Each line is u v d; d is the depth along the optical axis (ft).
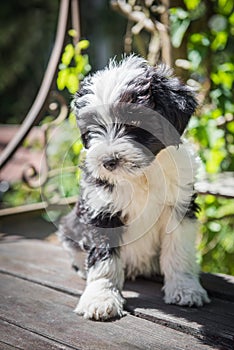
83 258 2.46
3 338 1.93
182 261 2.23
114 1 3.65
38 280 2.51
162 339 1.90
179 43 3.44
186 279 2.22
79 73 3.25
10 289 2.43
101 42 7.07
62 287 2.40
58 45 3.29
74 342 1.89
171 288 2.21
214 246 3.43
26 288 2.44
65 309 2.19
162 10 3.43
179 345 1.86
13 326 2.03
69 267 2.70
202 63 3.58
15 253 2.96
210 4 3.58
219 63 3.81
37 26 7.24
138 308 2.15
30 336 1.94
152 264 2.42
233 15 3.45
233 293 2.27
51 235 3.79
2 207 4.05
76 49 3.29
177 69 3.42
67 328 2.00
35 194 4.18
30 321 2.07
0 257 2.89
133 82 2.03
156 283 2.45
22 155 4.42
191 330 1.94
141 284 2.43
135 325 2.02
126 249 2.30
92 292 2.14
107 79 2.06
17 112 7.16
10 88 7.38
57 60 3.28
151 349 1.83
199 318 2.04
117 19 7.02
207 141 3.26
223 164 3.54
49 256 2.89
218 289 2.32
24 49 7.24
